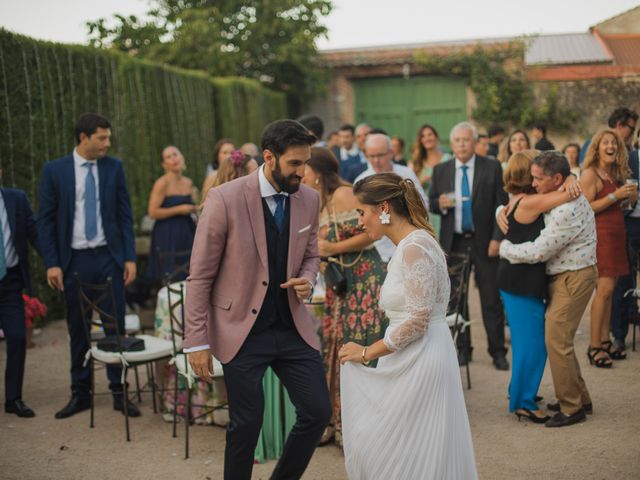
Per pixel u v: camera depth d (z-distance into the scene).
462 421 3.01
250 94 15.12
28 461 4.19
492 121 15.17
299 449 3.38
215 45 15.52
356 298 4.10
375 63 16.80
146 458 4.21
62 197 4.98
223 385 4.73
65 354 6.64
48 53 7.88
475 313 8.02
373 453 3.00
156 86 10.56
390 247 4.68
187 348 3.22
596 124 12.95
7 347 5.00
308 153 3.21
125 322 5.59
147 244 8.27
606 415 4.59
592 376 5.41
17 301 5.04
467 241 6.02
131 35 15.63
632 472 3.75
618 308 6.04
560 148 13.40
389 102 17.30
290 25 16.56
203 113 12.53
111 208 5.12
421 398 2.94
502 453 4.09
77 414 5.04
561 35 16.69
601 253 5.49
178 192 7.59
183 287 4.56
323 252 4.16
